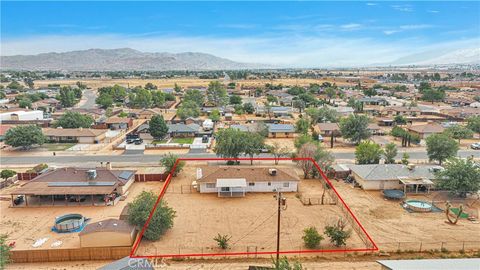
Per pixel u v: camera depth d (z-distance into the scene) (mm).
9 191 56281
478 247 38781
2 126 97750
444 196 53719
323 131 101438
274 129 99375
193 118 123250
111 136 97250
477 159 75312
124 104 174750
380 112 138375
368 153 66812
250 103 145875
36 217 46562
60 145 89062
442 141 68000
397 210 48625
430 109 147125
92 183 53156
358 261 35812
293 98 172500
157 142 91875
